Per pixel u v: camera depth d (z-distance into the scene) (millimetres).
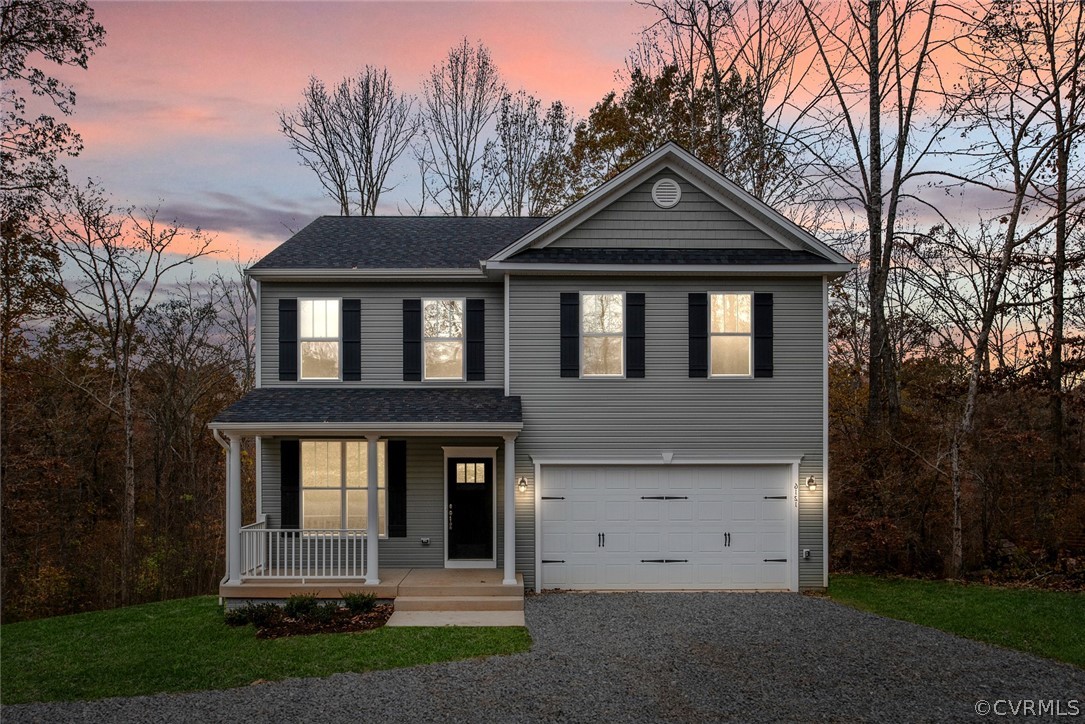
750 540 14055
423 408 13352
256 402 13641
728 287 14164
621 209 14375
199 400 28281
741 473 14094
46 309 21906
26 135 19875
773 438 14023
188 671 9500
